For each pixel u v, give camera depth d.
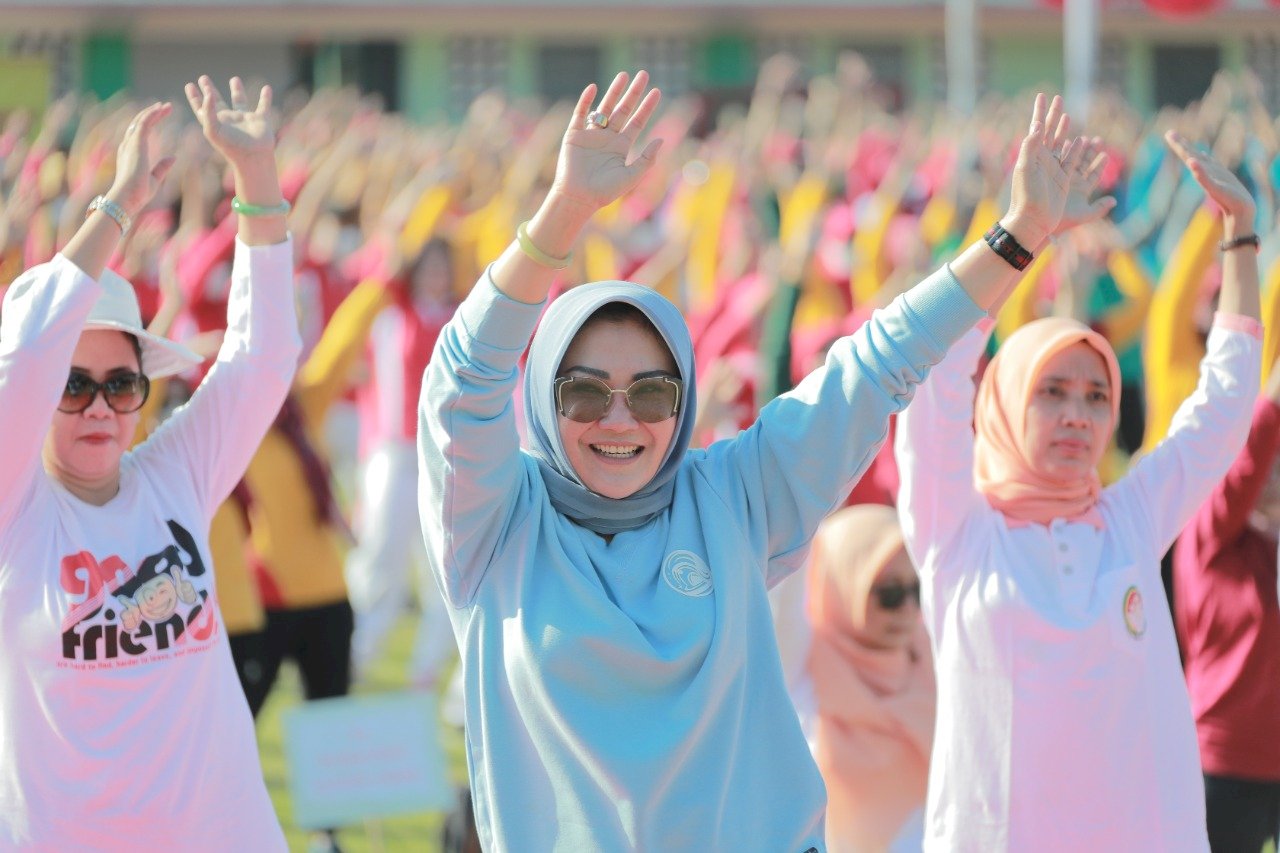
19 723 10.70
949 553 12.20
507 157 40.69
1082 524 12.22
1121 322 26.12
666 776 8.70
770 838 9.05
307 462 19.64
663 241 36.28
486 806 9.07
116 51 71.00
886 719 14.33
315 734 15.61
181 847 10.75
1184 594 15.02
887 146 46.22
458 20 71.12
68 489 11.16
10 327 10.38
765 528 9.55
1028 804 11.62
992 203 28.48
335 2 70.31
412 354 24.69
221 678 11.22
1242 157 37.62
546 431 9.27
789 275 24.33
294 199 34.31
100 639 10.72
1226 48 74.50
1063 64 74.94
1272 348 18.44
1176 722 11.84
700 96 61.44
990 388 12.65
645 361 9.16
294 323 12.10
